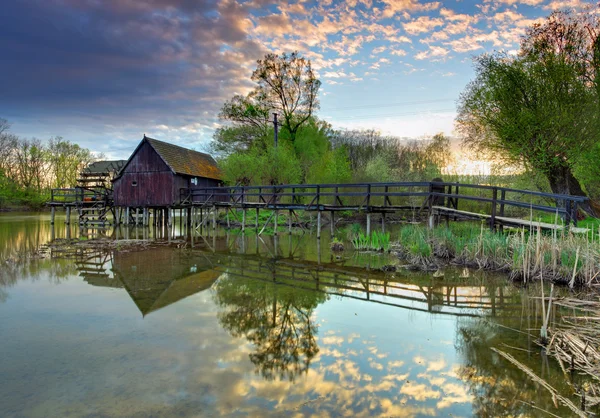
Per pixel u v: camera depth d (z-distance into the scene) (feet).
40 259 34.63
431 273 28.14
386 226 72.13
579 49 48.08
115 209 73.87
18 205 138.92
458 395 10.51
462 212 39.17
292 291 22.85
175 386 11.00
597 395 10.42
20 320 17.17
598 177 43.86
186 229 71.05
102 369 12.14
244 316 17.79
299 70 97.71
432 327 16.33
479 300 20.84
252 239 53.01
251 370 12.09
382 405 9.95
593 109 45.27
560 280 24.25
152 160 71.56
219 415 9.46
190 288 23.49
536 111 47.14
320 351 13.62
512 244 28.66
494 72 50.21
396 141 141.69
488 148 55.36
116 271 29.01
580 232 28.17
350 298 21.29
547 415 9.49
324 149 102.73
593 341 13.74
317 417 9.34
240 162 82.84
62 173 170.60
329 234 59.82
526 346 14.10
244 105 105.91
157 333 15.46
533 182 54.49
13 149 154.51
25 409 9.84
